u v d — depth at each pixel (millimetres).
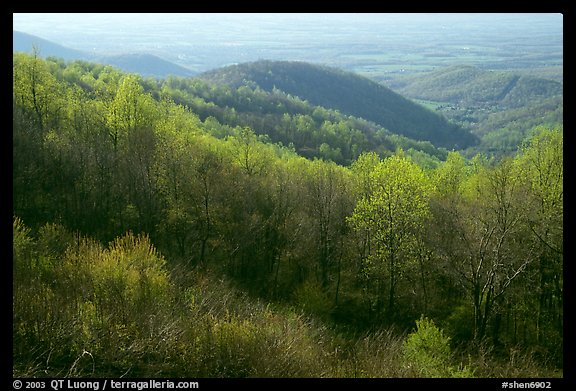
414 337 22734
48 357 13023
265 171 46500
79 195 38000
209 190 36406
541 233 32625
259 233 38594
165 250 36375
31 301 14680
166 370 14227
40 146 37344
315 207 39719
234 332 15555
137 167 37281
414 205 35094
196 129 54312
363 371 17125
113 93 52438
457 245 34656
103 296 16516
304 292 34375
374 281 37031
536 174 36375
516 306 33625
